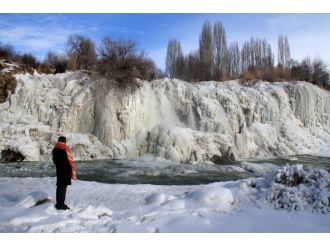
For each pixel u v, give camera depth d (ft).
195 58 136.56
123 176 50.52
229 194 26.91
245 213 23.66
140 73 80.69
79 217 21.70
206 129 78.74
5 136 66.18
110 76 76.84
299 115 100.27
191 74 129.59
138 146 71.82
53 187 34.83
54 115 73.56
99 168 57.11
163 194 28.50
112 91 74.49
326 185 26.53
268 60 158.71
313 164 68.85
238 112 84.74
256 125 88.22
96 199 29.45
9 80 79.46
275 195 26.55
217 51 142.72
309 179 27.53
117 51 78.48
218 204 25.75
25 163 60.23
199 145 71.36
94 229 19.72
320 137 98.78
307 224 21.36
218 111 82.28
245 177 51.55
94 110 74.18
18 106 75.97
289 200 25.46
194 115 81.20
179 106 82.53
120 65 76.79
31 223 20.29
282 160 74.84
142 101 77.87
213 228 20.02
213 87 94.32
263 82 108.58
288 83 105.60
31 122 72.43
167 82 84.89
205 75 132.46
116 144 70.23
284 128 92.63
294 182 27.71
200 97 82.64
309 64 130.21
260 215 23.24
